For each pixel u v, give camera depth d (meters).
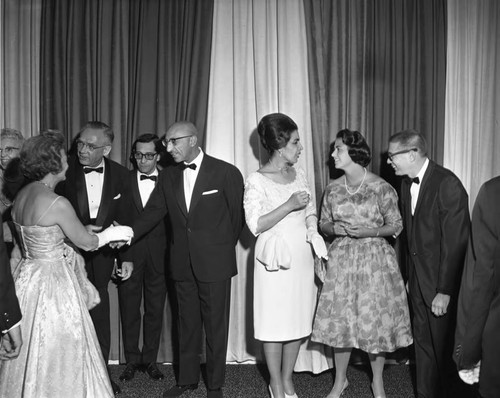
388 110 4.32
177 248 3.83
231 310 4.45
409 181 3.70
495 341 2.41
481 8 4.43
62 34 4.25
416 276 3.61
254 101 4.39
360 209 3.70
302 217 3.67
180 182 3.83
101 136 3.79
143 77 4.28
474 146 4.48
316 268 3.75
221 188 3.80
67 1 4.23
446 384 3.91
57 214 3.12
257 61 4.32
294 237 3.60
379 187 3.70
